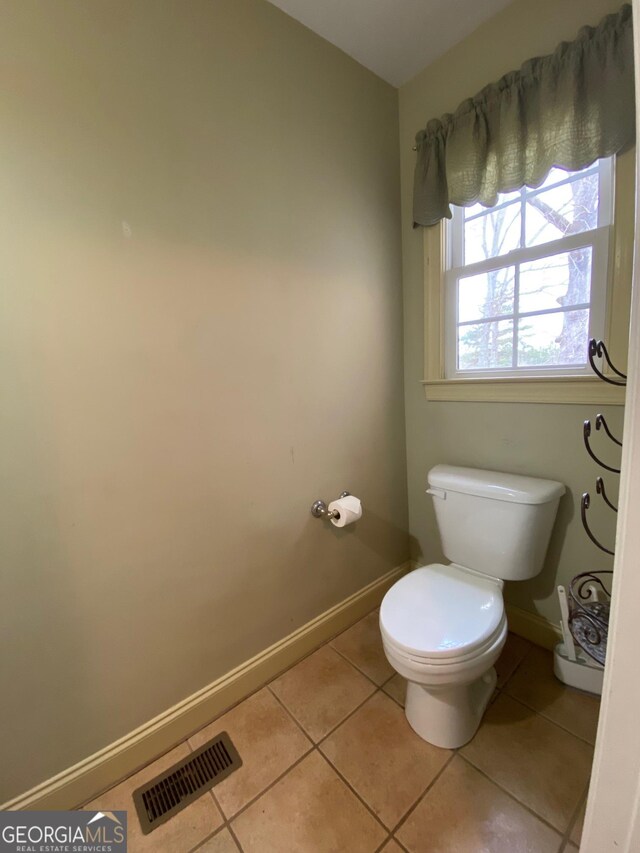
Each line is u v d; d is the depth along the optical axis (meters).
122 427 1.04
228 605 1.32
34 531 0.94
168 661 1.19
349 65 1.46
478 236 1.53
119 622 1.09
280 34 1.25
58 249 0.91
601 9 1.09
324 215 1.44
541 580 1.50
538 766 1.09
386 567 1.89
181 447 1.16
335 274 1.50
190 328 1.14
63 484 0.97
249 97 1.20
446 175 1.47
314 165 1.39
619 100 1.06
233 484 1.28
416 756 1.14
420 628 1.09
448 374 1.68
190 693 1.25
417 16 1.31
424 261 1.66
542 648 1.52
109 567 1.06
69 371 0.95
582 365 1.29
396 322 1.78
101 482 1.03
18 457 0.91
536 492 1.28
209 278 1.16
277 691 1.40
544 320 1.37
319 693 1.38
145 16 0.98
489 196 1.37
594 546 1.33
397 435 1.86
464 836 0.94
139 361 1.06
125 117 0.97
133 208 1.01
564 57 1.14
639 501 0.47
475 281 1.54
